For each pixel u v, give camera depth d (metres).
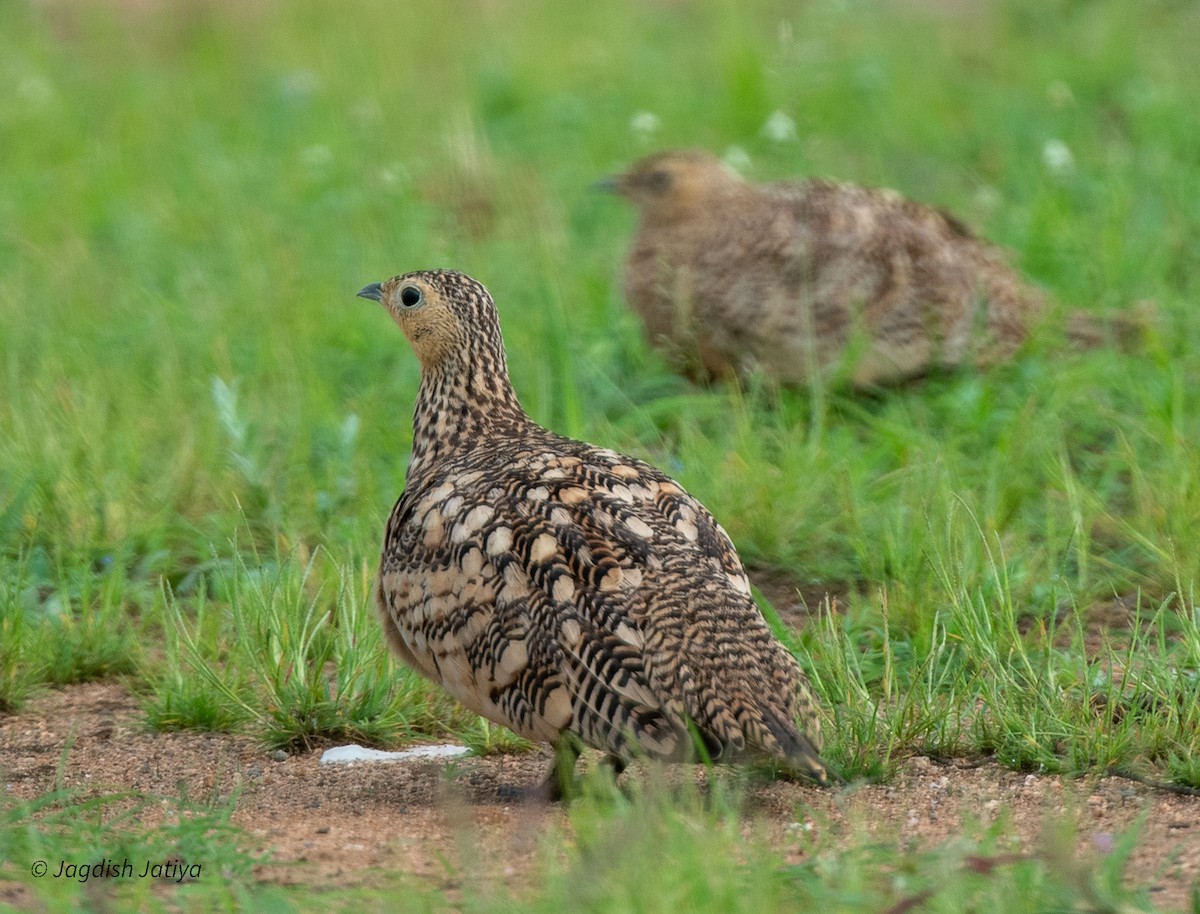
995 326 13.86
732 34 22.81
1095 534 11.52
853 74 21.53
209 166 19.84
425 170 19.53
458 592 7.75
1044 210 16.58
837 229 13.62
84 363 13.78
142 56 25.69
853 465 12.09
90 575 10.84
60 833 7.34
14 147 20.92
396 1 26.25
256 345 14.24
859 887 6.39
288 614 9.51
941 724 8.53
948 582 9.63
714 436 13.19
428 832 7.61
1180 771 8.05
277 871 7.02
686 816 7.11
